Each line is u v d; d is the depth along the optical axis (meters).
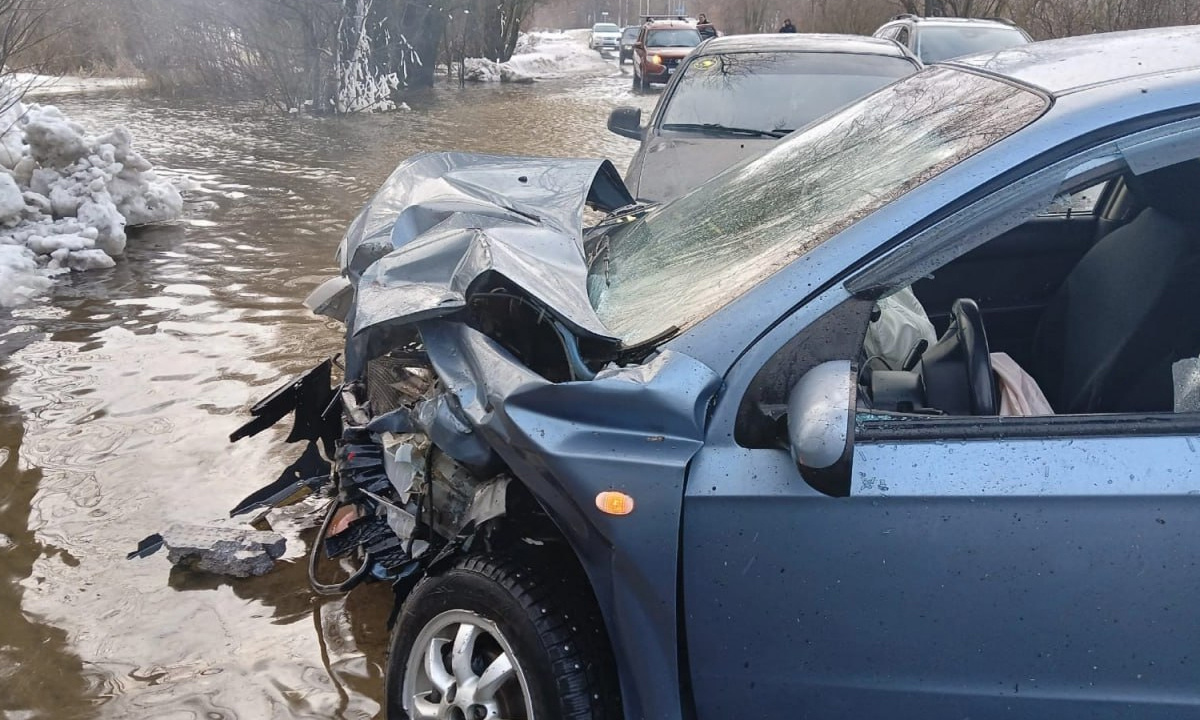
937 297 3.38
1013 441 2.00
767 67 6.91
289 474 3.83
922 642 2.01
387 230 3.30
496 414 2.18
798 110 6.53
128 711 2.86
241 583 3.49
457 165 3.88
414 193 3.59
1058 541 1.93
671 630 2.09
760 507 2.02
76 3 15.91
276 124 16.70
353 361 3.32
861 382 2.41
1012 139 2.13
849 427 1.85
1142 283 2.54
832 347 2.09
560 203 3.44
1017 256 3.35
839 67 6.88
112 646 3.14
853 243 2.12
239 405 4.84
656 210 3.40
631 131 7.04
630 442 2.08
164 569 3.56
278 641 3.19
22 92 8.71
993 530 1.95
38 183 7.84
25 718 2.82
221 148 13.57
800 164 2.90
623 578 2.08
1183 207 2.49
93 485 4.08
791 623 2.05
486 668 2.33
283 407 3.71
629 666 2.14
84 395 4.94
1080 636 1.95
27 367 5.29
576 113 19.09
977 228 2.08
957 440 2.01
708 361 2.13
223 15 18.58
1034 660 1.98
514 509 2.39
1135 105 2.11
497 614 2.26
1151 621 1.93
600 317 2.57
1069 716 1.98
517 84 28.00
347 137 15.02
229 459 4.30
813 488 1.95
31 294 6.51
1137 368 2.48
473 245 2.56
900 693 2.04
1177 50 2.42
